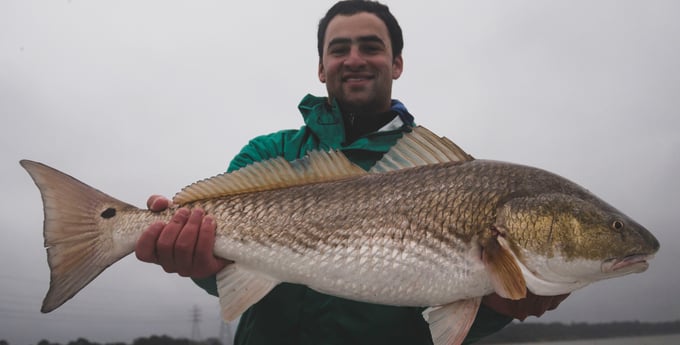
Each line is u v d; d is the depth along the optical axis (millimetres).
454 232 610
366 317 696
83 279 649
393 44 1001
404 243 616
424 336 717
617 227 598
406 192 640
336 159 688
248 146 908
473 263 601
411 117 950
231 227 658
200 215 634
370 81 923
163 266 637
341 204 651
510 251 598
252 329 734
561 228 598
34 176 659
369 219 634
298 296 719
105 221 674
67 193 669
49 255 646
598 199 632
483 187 627
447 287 604
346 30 931
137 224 668
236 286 652
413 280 608
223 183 688
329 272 628
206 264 638
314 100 939
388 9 1005
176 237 615
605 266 593
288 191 675
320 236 639
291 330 714
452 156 676
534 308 652
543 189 623
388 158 695
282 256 643
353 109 931
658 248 603
